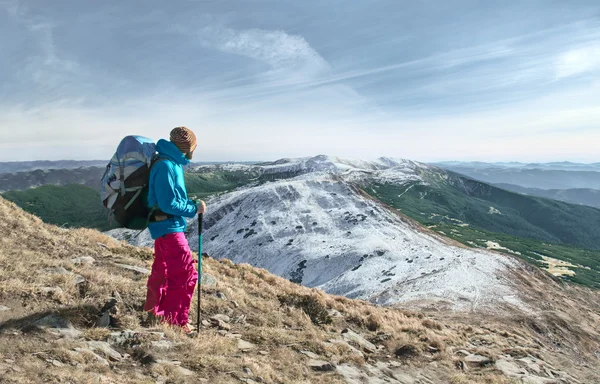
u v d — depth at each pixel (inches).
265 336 335.3
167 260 245.6
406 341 484.7
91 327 239.9
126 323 259.3
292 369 284.8
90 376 179.6
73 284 290.2
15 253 336.2
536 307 3238.2
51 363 182.1
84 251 430.6
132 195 219.6
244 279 560.7
